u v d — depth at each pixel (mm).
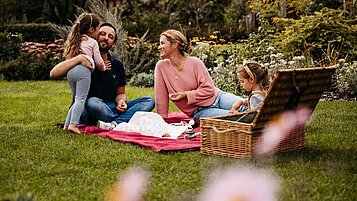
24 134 5508
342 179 3801
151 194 3475
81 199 3424
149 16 18438
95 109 5930
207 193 3449
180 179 3832
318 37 10609
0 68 12906
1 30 16859
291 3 12531
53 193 3539
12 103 8312
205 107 6160
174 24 18172
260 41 10578
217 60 10320
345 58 10219
